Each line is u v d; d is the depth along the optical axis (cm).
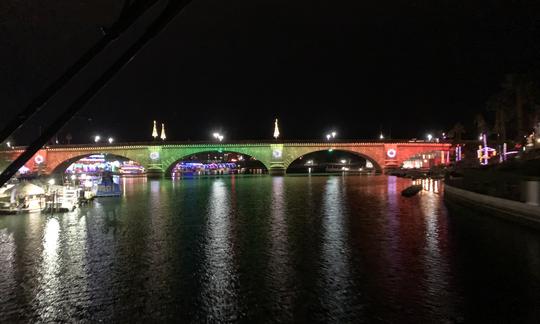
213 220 4297
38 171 14138
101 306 1944
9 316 1848
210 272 2427
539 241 2989
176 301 1984
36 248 3147
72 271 2511
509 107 8569
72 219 4572
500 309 1814
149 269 2517
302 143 14912
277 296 2023
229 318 1788
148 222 4256
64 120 466
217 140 15300
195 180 12888
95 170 19450
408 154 15012
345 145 14875
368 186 8988
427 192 7294
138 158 14650
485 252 2750
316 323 1723
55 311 1898
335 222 4066
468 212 4556
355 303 1919
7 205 5053
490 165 7169
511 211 3706
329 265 2530
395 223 3966
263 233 3538
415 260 2609
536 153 6419
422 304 1891
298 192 7600
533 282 2141
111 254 2908
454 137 14650
